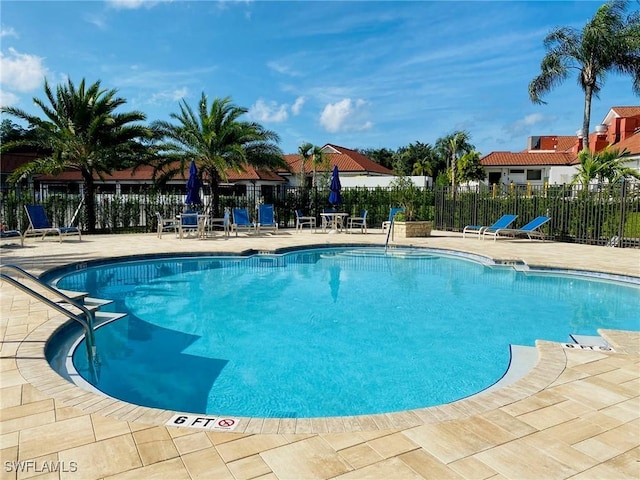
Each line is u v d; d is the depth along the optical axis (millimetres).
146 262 12336
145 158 20203
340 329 6844
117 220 20250
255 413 4266
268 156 21172
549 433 3240
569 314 7727
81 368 5266
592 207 15695
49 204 18516
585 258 12266
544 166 38875
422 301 8586
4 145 18625
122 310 7750
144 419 3369
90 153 18797
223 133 19766
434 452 2975
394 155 68375
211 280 10359
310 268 12023
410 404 4465
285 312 7770
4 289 7984
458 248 14320
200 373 5168
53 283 9141
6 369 4324
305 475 2703
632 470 2809
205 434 3160
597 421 3426
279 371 5246
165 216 20859
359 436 3162
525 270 11406
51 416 3402
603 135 33938
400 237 17906
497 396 3838
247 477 2676
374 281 10391
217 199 21359
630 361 4715
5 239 15469
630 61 24047
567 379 4219
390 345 6160
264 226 19359
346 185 34469
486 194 19594
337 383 4930
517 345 5910
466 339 6402
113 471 2715
